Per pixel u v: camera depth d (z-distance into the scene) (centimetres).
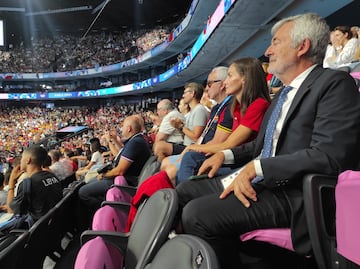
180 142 322
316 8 879
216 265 79
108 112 2798
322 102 129
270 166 126
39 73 3016
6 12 2809
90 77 3038
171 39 1941
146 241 134
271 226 127
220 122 224
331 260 115
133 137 381
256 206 126
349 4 837
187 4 2373
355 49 304
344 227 101
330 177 119
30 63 3122
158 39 2450
